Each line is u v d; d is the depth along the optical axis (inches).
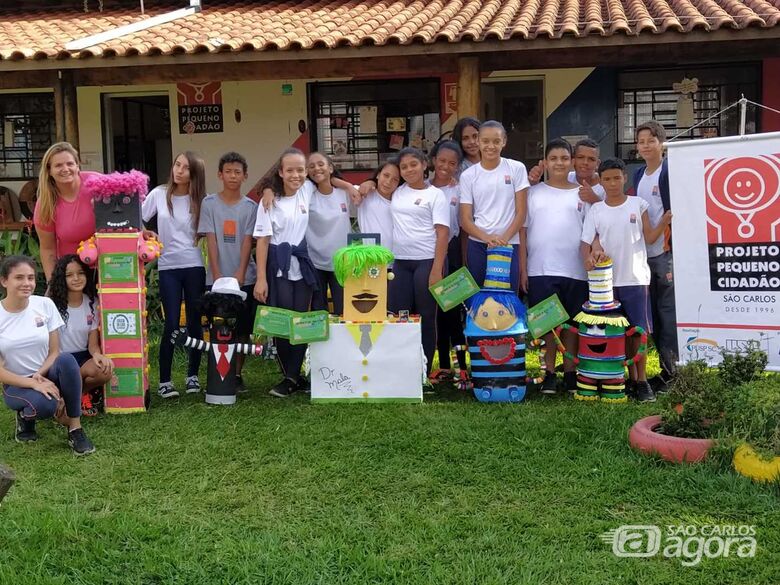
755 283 176.6
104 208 198.5
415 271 213.8
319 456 165.9
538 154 380.5
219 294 203.3
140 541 129.9
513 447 167.5
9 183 400.5
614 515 136.5
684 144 180.1
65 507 141.9
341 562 121.8
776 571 116.9
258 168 393.4
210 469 160.7
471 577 116.6
